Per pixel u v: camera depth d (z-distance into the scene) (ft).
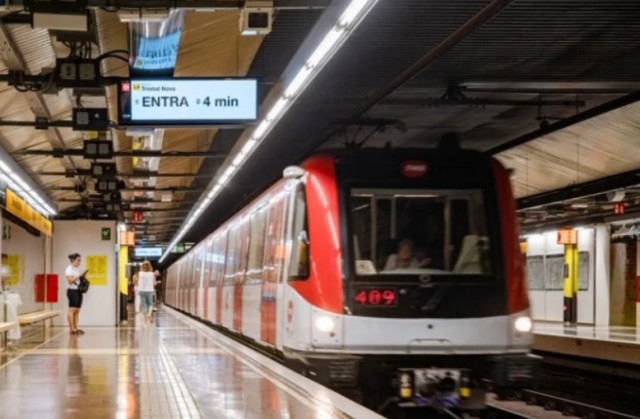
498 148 68.64
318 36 30.66
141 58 36.11
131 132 42.27
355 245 32.76
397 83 45.42
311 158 35.01
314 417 25.63
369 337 31.94
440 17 39.81
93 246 76.95
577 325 96.48
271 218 44.06
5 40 32.63
